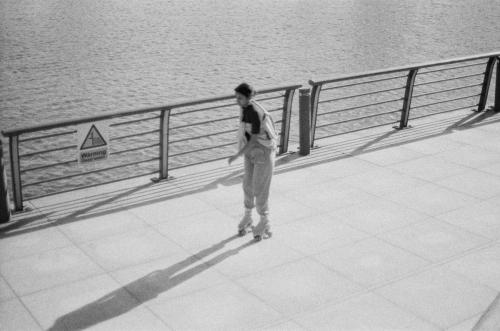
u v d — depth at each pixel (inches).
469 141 427.5
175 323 225.5
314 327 224.1
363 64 1849.2
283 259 271.9
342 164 383.9
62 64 1764.3
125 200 329.4
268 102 1326.3
